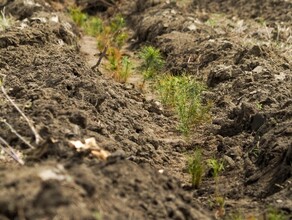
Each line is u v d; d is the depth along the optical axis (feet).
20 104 20.84
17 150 17.51
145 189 14.75
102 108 23.09
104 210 12.93
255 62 28.78
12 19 39.01
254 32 37.14
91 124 20.33
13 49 29.04
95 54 36.91
